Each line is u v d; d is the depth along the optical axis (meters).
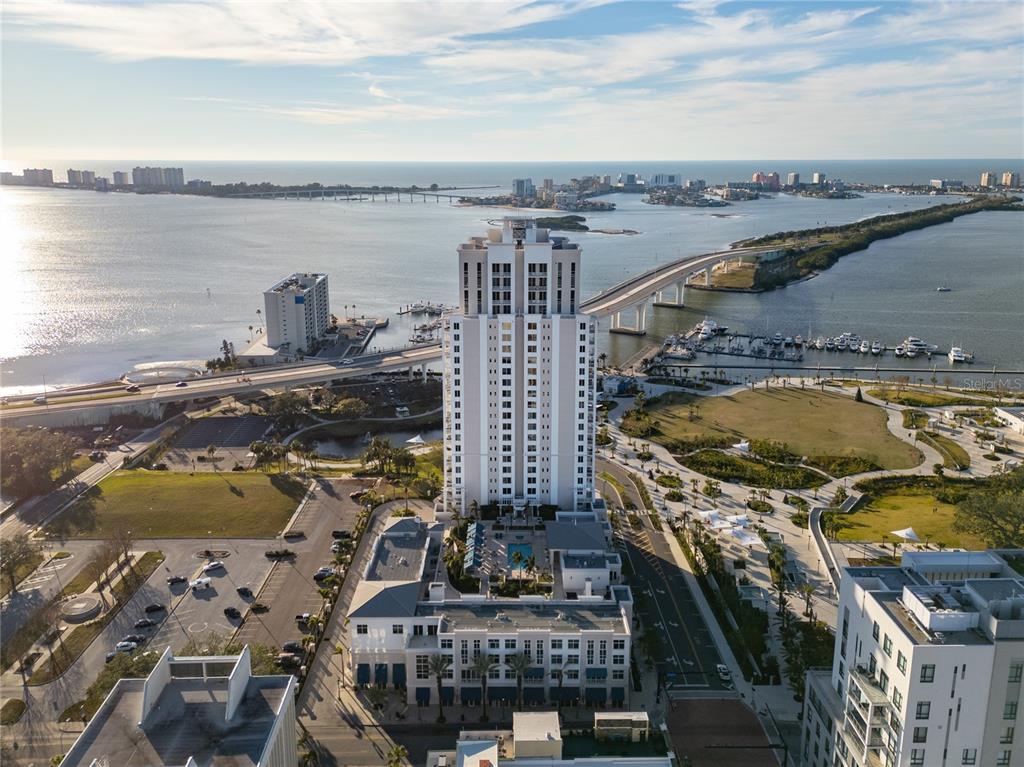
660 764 126.25
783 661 188.75
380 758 160.00
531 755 126.50
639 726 132.88
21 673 184.62
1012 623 108.56
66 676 183.38
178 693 122.75
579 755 129.12
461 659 176.50
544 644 175.62
